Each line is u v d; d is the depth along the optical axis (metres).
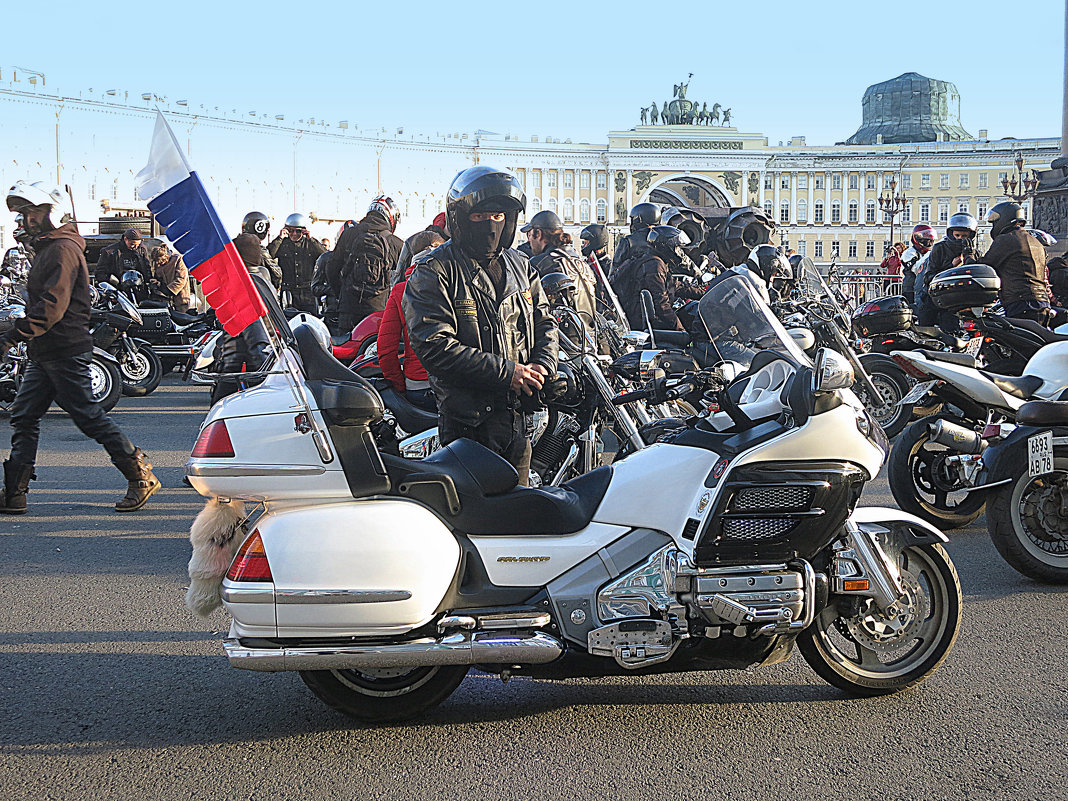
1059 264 15.00
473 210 4.44
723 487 3.73
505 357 4.56
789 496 3.76
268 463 3.59
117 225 21.27
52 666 4.56
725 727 3.90
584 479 3.97
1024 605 5.51
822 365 3.71
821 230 104.12
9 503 7.53
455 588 3.67
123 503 7.65
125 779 3.50
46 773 3.54
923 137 176.25
